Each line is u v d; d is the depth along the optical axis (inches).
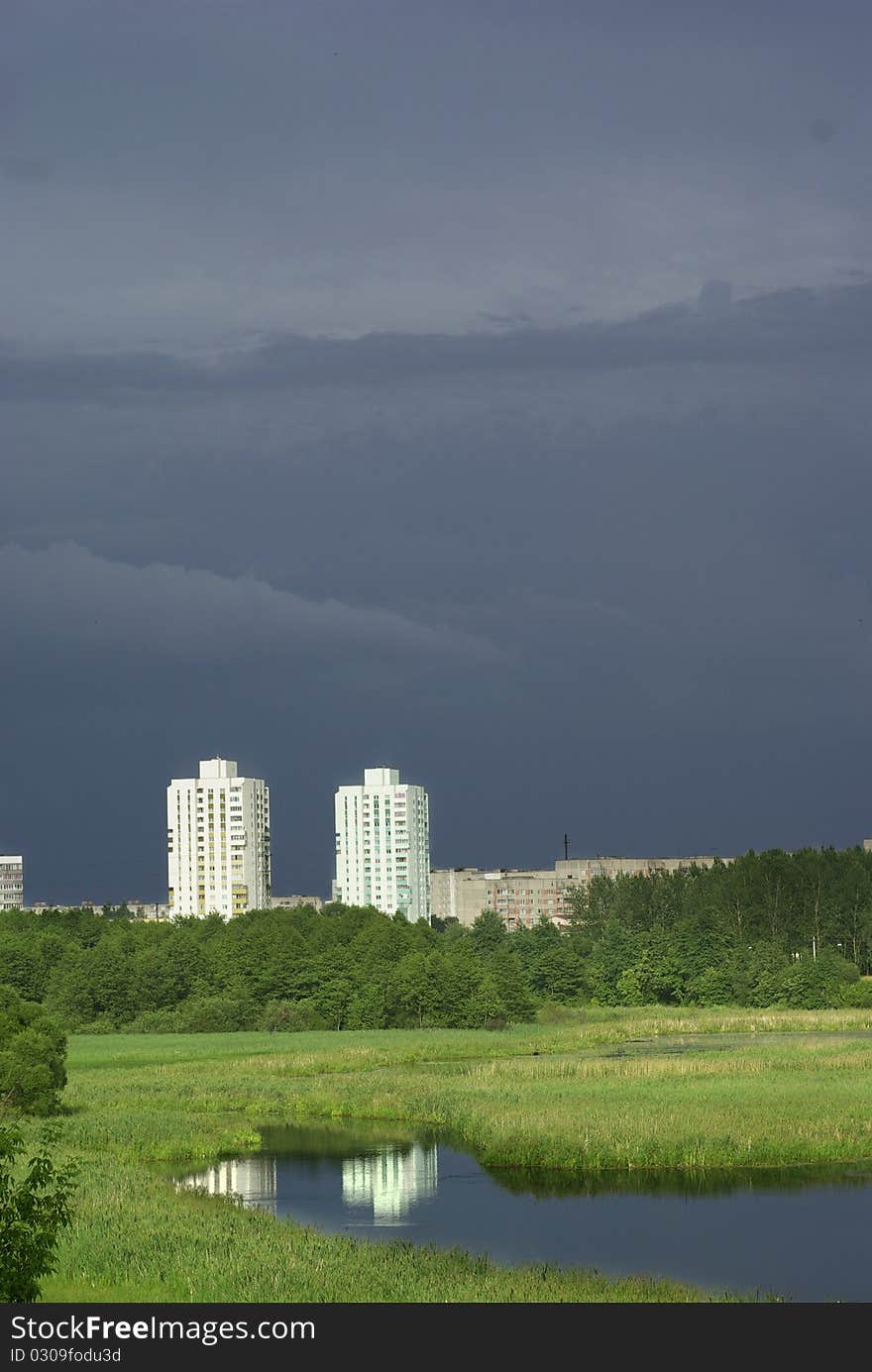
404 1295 2374.5
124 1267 2460.6
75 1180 3284.9
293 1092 5187.0
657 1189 3516.2
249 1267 2480.3
